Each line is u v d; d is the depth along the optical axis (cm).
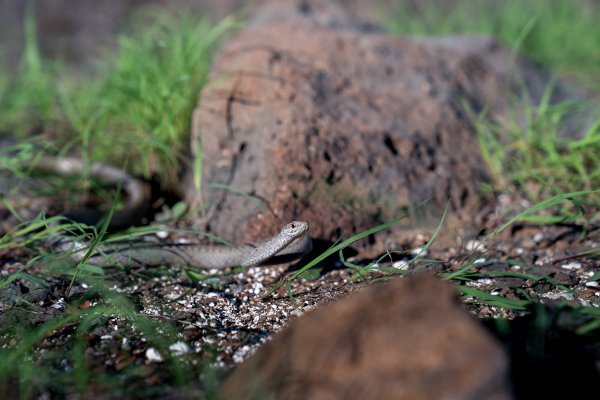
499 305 727
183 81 1186
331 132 1057
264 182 992
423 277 583
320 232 963
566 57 1888
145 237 1020
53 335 734
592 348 656
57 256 877
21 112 1524
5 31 2436
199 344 719
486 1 2266
